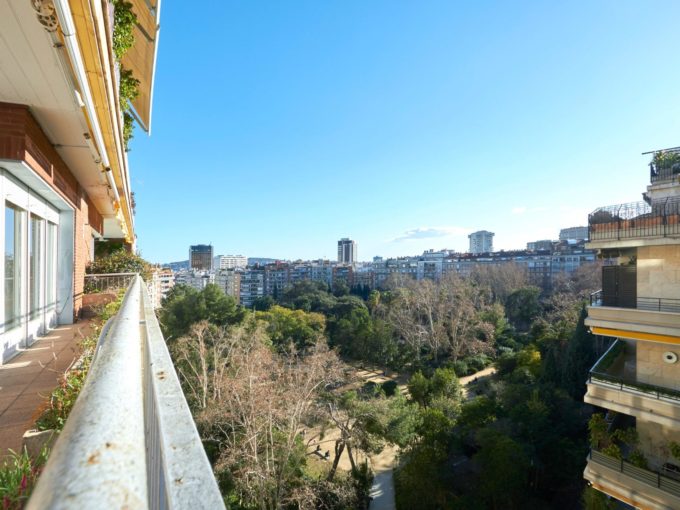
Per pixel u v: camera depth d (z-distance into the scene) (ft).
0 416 10.23
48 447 8.38
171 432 2.98
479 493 51.03
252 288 395.96
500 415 66.18
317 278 393.09
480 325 121.29
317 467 64.23
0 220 14.71
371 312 184.65
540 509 51.62
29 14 8.71
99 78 11.90
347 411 61.16
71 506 1.10
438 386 83.97
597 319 28.68
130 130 31.01
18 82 12.37
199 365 69.62
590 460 27.32
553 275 239.91
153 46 22.29
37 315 19.77
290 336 131.03
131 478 1.54
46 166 17.33
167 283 234.99
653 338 25.48
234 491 46.60
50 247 22.25
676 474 24.68
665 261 26.37
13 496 5.67
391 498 57.88
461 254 369.30
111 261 43.21
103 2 9.52
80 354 14.03
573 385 76.79
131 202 46.80
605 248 29.60
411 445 58.90
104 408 2.10
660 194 32.63
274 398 50.14
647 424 27.73
